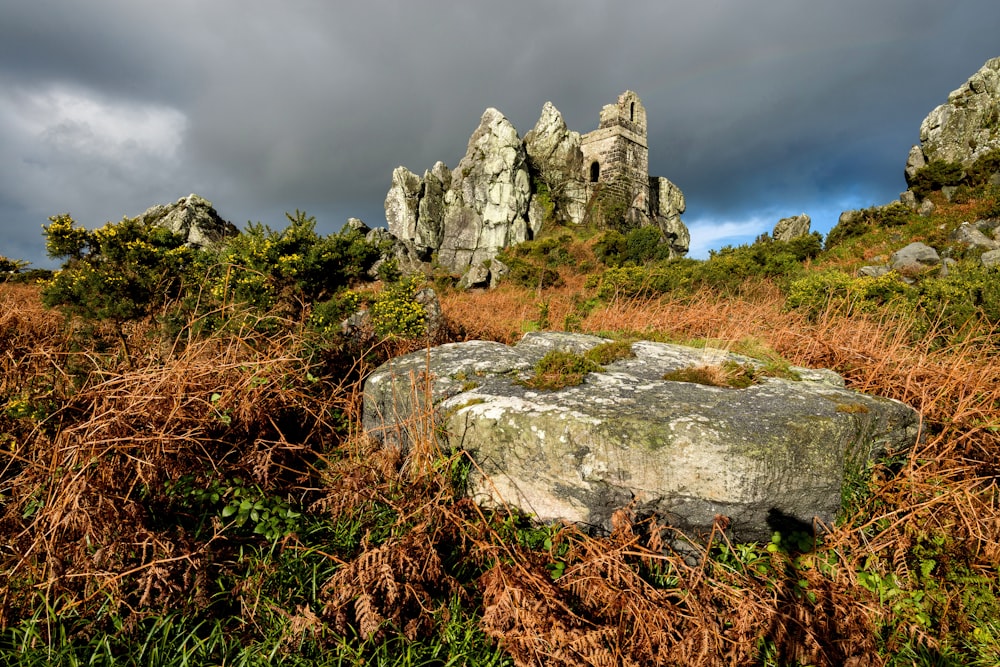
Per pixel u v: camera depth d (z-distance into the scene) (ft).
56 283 16.66
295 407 12.12
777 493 9.03
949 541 9.48
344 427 12.87
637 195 216.13
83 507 7.29
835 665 7.63
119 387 9.23
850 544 9.36
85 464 7.68
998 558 9.18
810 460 9.25
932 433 12.69
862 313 22.81
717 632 7.24
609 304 32.65
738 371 12.88
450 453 11.03
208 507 9.33
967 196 78.13
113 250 17.30
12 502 8.27
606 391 11.34
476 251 183.32
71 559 7.36
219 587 7.82
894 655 7.89
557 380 11.93
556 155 213.25
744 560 9.09
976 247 57.67
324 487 10.49
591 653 6.94
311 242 23.08
